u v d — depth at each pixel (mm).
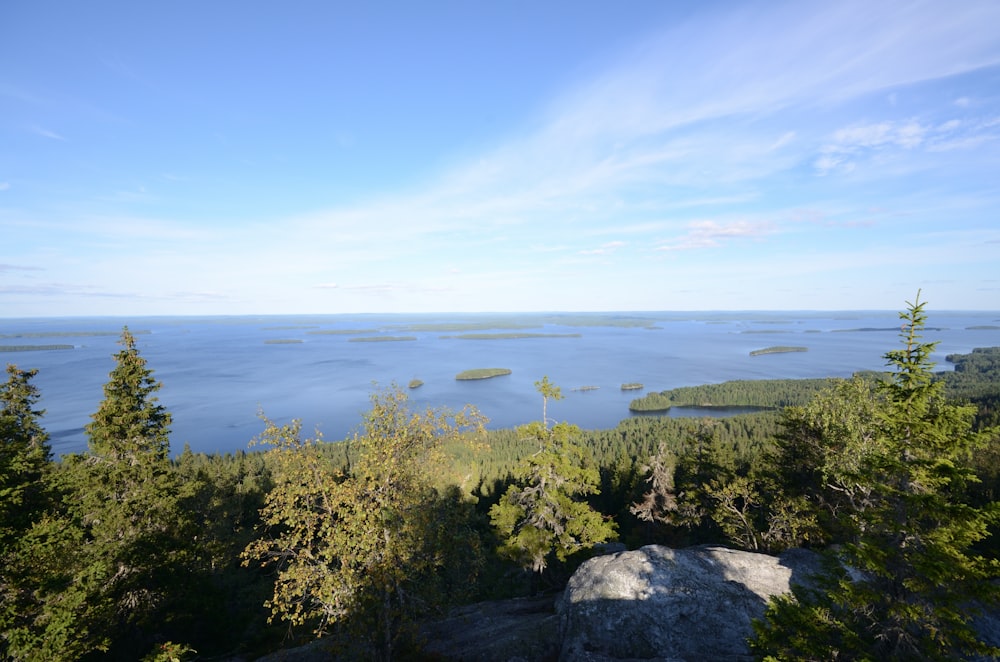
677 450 82375
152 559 20219
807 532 26781
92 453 23625
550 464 25781
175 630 21750
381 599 15055
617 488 60875
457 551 17859
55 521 16891
